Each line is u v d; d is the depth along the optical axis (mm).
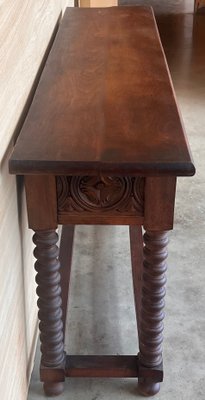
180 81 3520
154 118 1135
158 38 1662
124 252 1952
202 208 2211
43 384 1414
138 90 1275
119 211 1089
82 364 1362
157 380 1359
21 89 1162
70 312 1677
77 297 1739
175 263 1893
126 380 1446
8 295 1076
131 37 1667
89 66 1426
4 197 1026
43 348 1328
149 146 1022
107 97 1237
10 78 1039
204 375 1466
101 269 1866
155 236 1142
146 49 1561
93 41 1628
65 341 1555
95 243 2000
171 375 1462
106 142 1036
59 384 1389
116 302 1719
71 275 1828
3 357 1034
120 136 1059
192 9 5148
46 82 1319
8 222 1067
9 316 1089
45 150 1008
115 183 1056
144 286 1244
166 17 4922
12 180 1099
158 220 1095
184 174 974
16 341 1175
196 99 3246
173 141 1042
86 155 991
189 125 2906
